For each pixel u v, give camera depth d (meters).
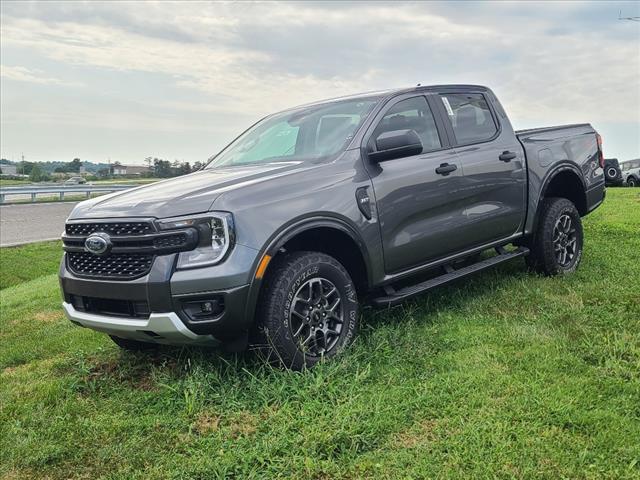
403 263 4.40
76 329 5.64
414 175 4.45
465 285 5.45
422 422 2.96
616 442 2.64
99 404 3.60
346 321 3.90
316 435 2.82
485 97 5.54
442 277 4.80
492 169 5.11
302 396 3.25
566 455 2.56
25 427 3.37
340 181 4.00
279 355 3.53
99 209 3.75
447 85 5.22
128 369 4.12
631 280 5.32
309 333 3.70
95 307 3.77
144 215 3.43
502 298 5.00
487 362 3.63
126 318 3.56
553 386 3.22
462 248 4.91
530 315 4.51
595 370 3.42
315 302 3.75
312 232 3.88
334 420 2.96
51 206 23.80
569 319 4.32
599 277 5.57
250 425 3.10
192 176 4.46
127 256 3.50
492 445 2.67
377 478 2.52
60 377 4.22
